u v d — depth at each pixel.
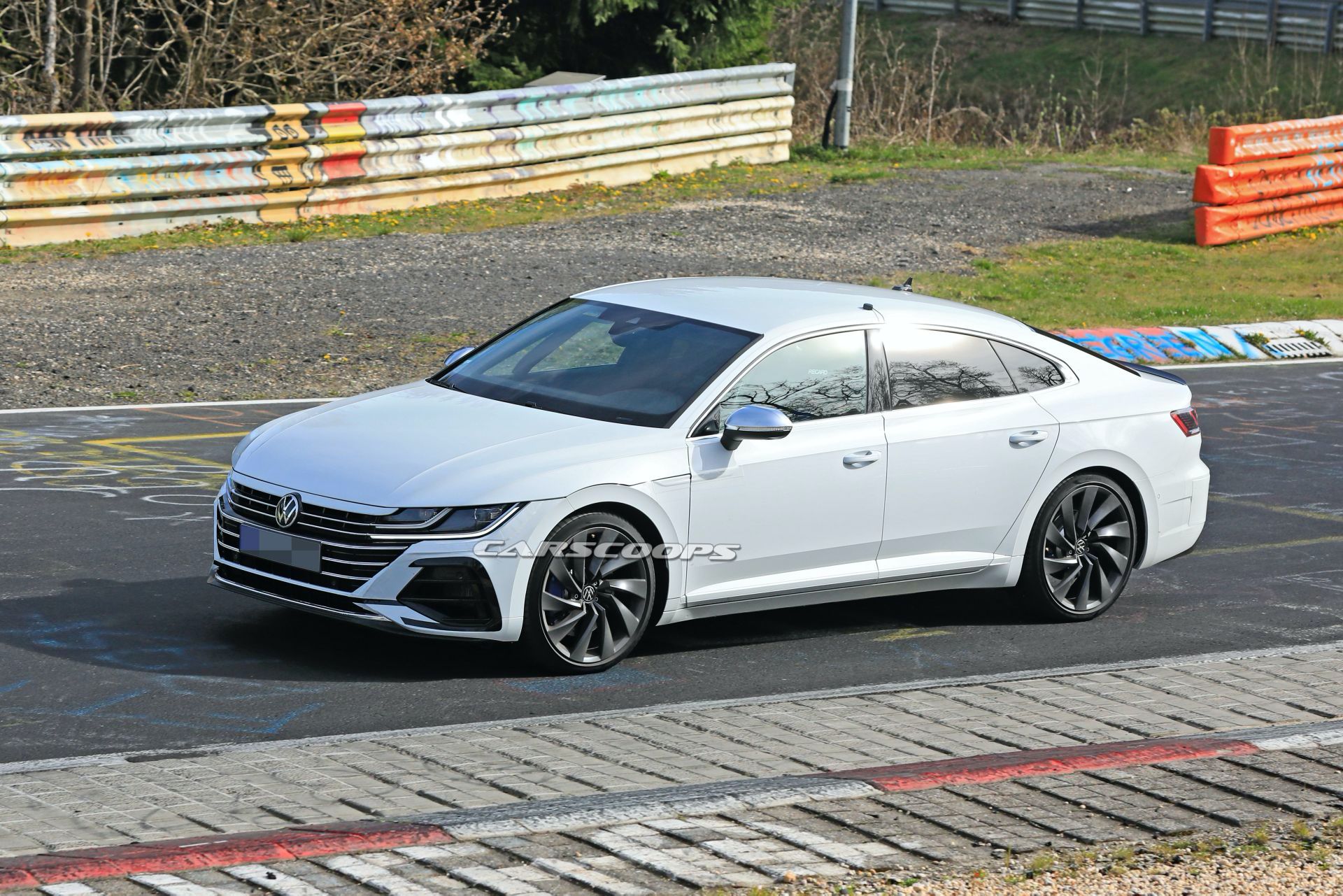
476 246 64.06
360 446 23.84
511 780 18.09
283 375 45.34
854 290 28.58
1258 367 55.94
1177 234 77.06
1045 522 27.58
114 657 23.16
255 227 65.00
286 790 17.55
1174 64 145.88
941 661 25.23
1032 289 63.28
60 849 15.53
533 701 22.16
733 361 25.20
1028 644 26.44
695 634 26.17
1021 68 150.62
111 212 61.25
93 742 19.67
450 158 72.00
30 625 24.39
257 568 23.70
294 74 79.19
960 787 17.88
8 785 17.39
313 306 53.31
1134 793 17.89
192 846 15.28
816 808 17.03
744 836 16.17
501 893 14.52
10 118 57.66
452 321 52.34
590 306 27.84
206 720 20.73
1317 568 32.31
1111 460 28.23
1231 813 17.41
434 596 22.42
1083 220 79.06
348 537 22.59
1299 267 71.94
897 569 26.30
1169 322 59.66
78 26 76.19
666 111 81.75
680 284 28.77
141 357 46.38
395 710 21.48
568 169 77.12
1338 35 141.88
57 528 30.06
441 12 81.12
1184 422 29.42
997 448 27.02
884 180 84.94
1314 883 15.59
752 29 93.94
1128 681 23.36
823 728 20.56
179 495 33.09
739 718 20.91
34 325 49.00
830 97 96.94
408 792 17.58
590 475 23.12
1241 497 38.22
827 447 25.30
